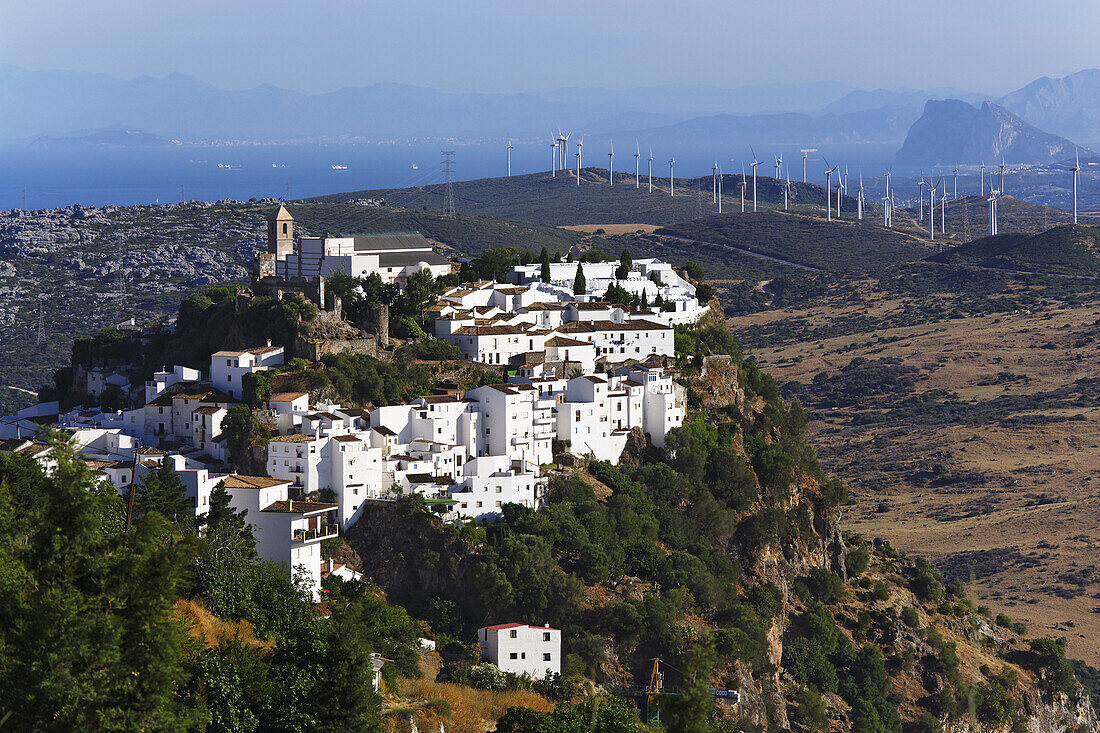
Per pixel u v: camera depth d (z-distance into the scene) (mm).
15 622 181875
